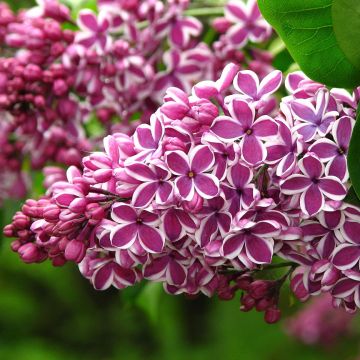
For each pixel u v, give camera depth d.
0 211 0.71
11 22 0.64
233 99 0.46
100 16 0.61
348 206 0.46
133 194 0.46
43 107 0.62
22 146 0.68
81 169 0.65
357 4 0.47
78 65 0.61
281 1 0.49
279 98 0.63
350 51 0.48
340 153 0.46
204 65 0.62
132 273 0.48
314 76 0.49
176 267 0.48
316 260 0.47
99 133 0.68
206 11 0.64
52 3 0.62
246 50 0.63
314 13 0.49
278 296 0.50
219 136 0.46
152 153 0.46
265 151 0.46
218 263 0.47
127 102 0.62
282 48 0.62
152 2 0.62
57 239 0.47
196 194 0.45
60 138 0.64
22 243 0.49
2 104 0.61
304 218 0.47
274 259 0.57
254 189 0.45
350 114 0.47
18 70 0.61
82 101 0.64
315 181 0.46
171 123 0.46
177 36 0.62
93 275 0.48
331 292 0.47
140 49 0.62
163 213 0.46
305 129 0.46
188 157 0.45
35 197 0.71
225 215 0.46
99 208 0.46
